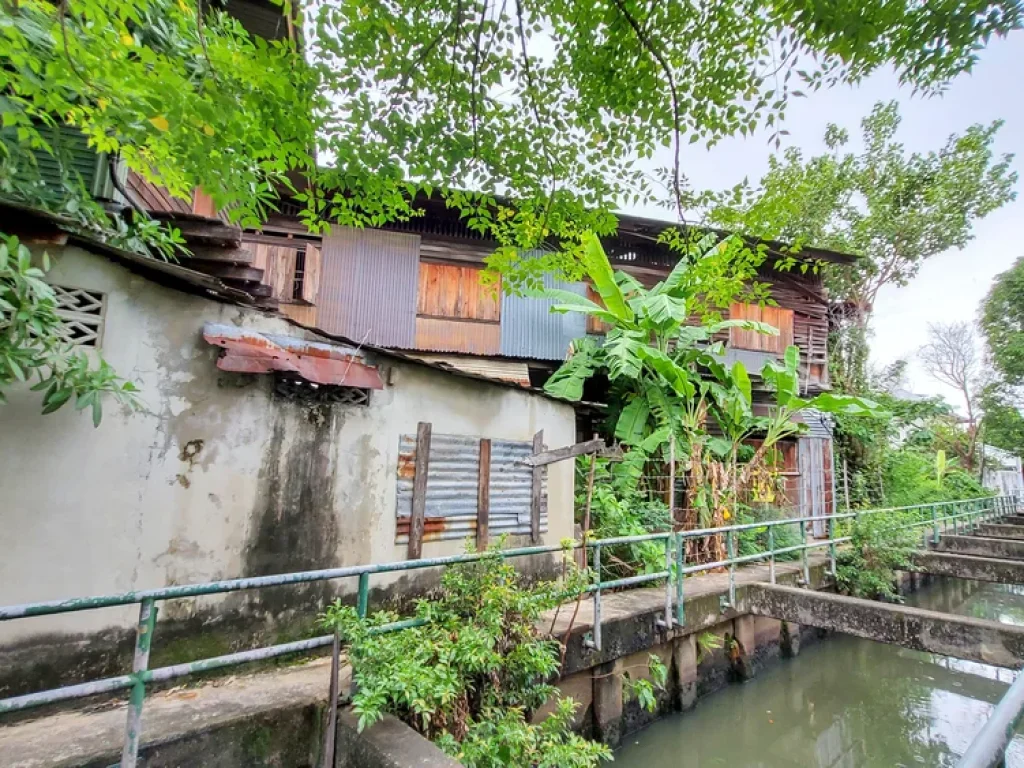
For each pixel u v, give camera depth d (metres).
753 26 3.04
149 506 3.23
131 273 3.26
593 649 4.31
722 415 9.26
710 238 5.33
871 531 8.31
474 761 2.63
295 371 3.55
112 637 3.04
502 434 5.40
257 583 2.43
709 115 3.53
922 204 15.64
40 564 2.85
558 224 4.58
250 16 5.45
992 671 7.23
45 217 2.71
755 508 9.04
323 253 8.17
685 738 5.36
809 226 14.77
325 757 2.64
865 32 2.36
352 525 4.16
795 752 5.50
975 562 7.60
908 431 18.47
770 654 6.82
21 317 2.45
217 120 2.91
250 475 3.66
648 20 3.13
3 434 2.80
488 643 2.91
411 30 3.02
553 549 3.86
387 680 2.51
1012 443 19.06
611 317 8.62
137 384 3.23
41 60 2.81
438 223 9.12
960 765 1.21
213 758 2.53
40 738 2.45
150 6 3.52
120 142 3.59
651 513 7.78
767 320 12.06
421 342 8.55
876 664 7.52
